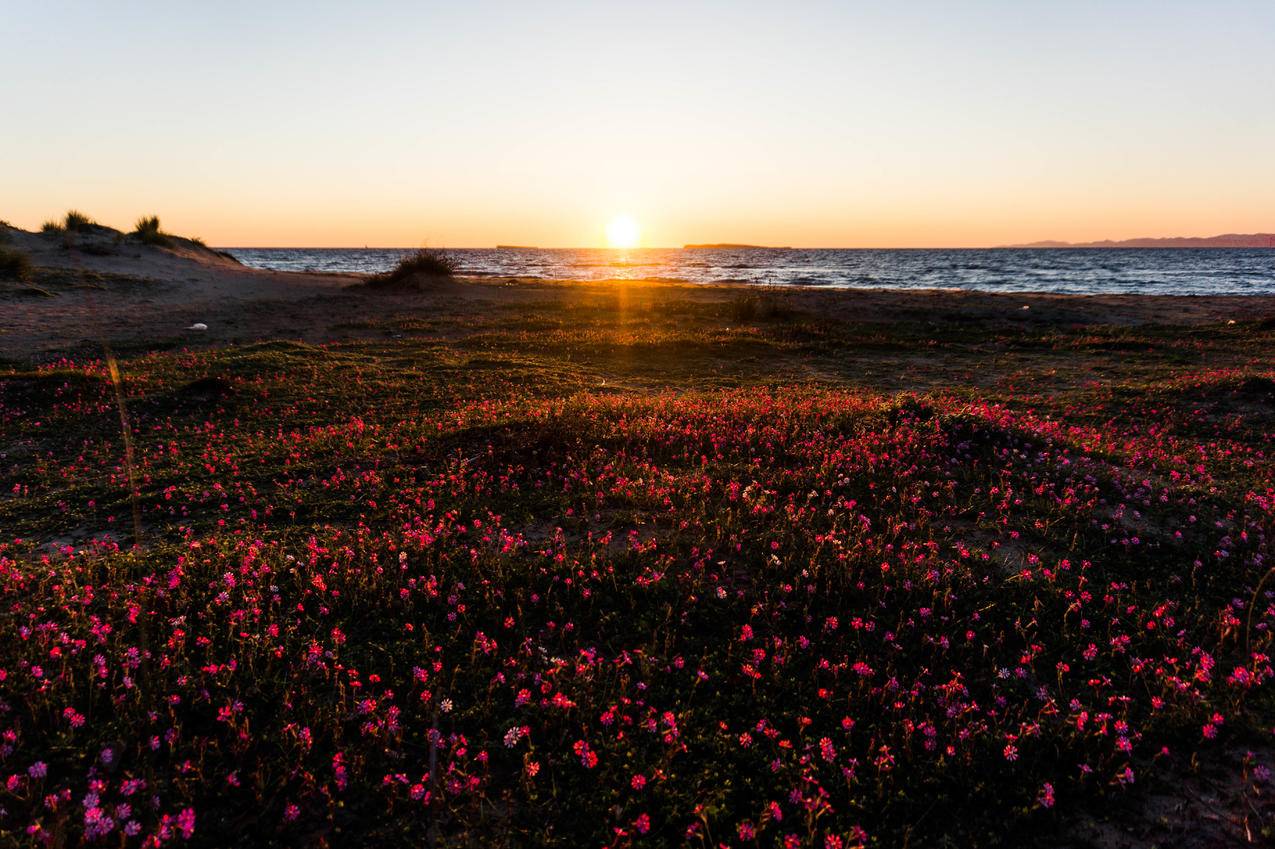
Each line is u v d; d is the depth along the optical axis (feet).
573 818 13.24
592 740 15.03
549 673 16.51
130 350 68.28
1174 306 116.57
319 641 18.02
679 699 16.48
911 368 65.87
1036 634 18.93
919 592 20.74
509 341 75.46
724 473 30.48
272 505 27.78
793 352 73.26
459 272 227.40
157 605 19.10
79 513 27.48
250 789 13.33
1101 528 25.50
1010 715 16.10
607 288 146.20
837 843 11.93
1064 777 14.30
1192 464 34.63
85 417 43.06
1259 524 25.77
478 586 20.81
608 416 40.11
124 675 15.76
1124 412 46.98
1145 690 16.96
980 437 35.63
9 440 38.78
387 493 29.25
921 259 511.81
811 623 19.42
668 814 13.25
